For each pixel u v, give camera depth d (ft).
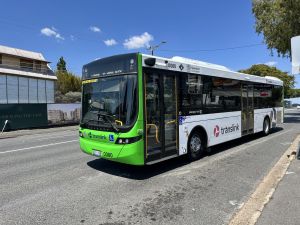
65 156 33.14
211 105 31.68
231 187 20.79
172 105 26.05
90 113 25.79
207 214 16.19
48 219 15.88
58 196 19.47
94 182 22.52
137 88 22.58
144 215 16.17
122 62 23.54
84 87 26.76
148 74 23.50
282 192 18.37
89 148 25.39
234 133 36.42
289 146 36.63
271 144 38.47
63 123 85.15
